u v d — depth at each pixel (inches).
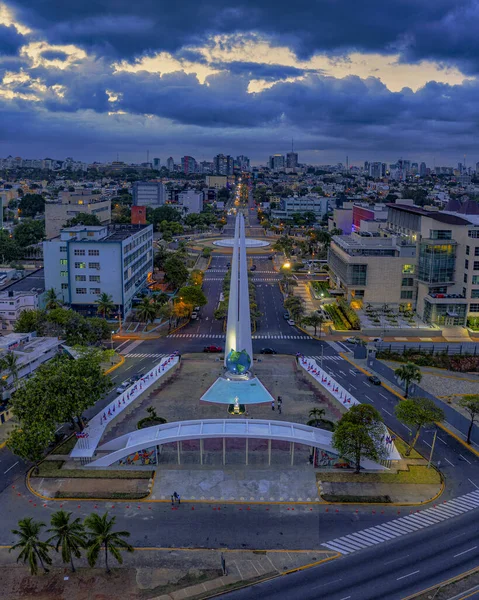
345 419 3641.7
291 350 6299.2
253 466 3671.3
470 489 3454.7
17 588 2568.9
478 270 7086.6
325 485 3459.6
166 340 6633.9
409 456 3843.5
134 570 2691.9
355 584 2613.2
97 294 7480.3
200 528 3021.7
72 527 2583.7
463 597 2541.8
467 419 4276.6
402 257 7810.0
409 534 2997.0
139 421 4190.5
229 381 5007.4
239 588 2581.2
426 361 5940.0
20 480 3479.3
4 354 5036.9
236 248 5177.2
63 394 3703.3
